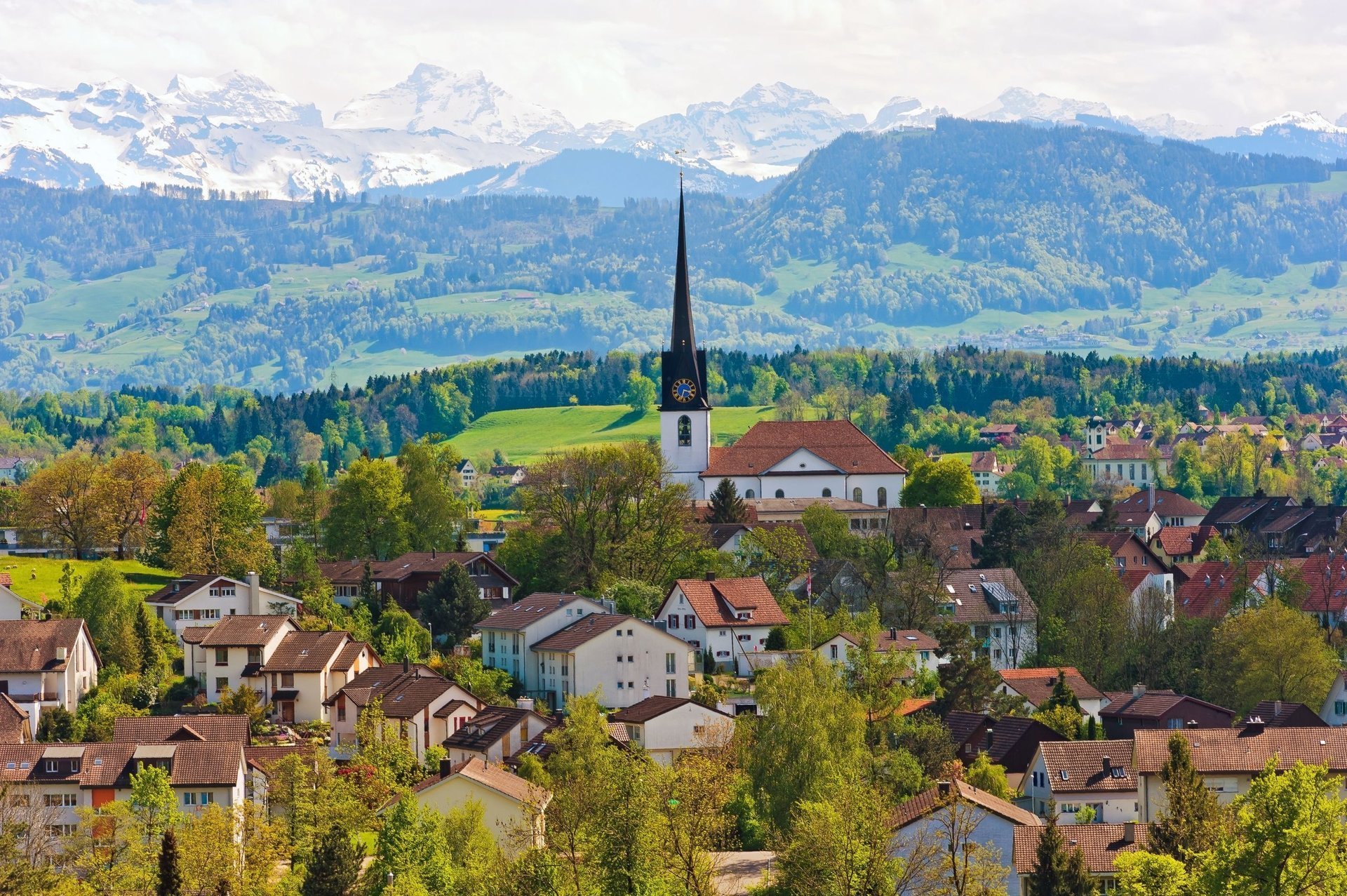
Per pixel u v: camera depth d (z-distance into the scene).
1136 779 153.75
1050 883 122.38
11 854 117.62
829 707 156.88
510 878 114.00
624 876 109.25
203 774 150.50
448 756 170.88
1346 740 151.12
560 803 125.88
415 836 126.31
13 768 152.00
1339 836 103.56
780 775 152.12
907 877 113.69
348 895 124.19
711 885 113.50
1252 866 102.69
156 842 132.75
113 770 151.62
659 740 174.12
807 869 114.06
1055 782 154.25
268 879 131.25
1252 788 107.69
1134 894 105.38
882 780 155.88
